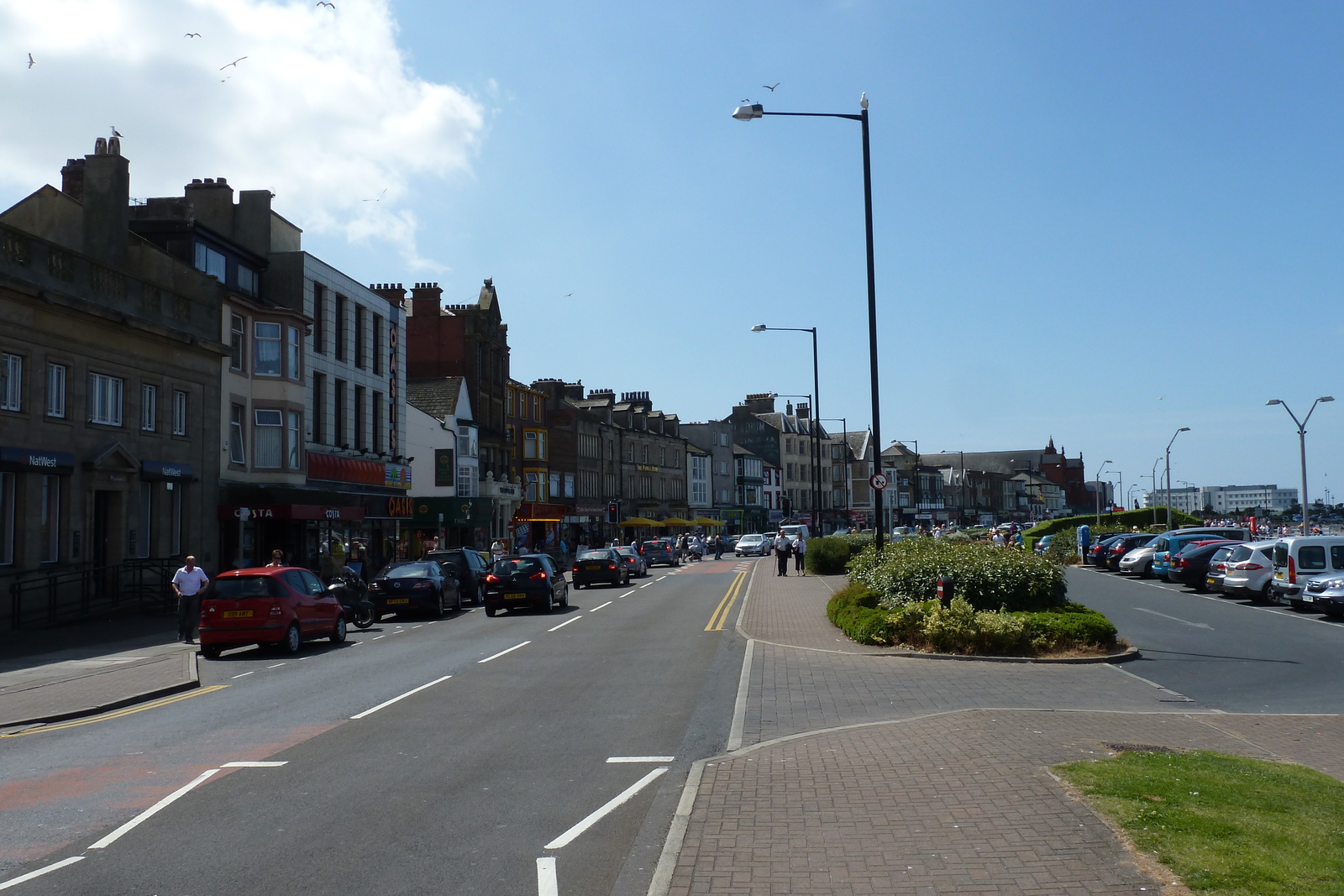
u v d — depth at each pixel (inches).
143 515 1128.2
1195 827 251.8
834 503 4992.6
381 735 435.2
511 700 517.0
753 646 718.5
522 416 2637.8
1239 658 663.8
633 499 3405.5
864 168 882.8
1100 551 1771.7
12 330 915.4
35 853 276.7
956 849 246.5
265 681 624.7
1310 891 208.8
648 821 296.7
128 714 519.2
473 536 2188.7
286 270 1494.8
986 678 557.3
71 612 979.3
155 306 1142.3
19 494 927.0
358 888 244.2
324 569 1284.4
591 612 1068.5
